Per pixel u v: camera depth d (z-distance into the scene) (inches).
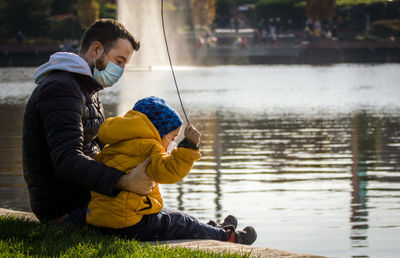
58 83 164.1
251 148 529.3
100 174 158.1
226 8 3580.2
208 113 821.2
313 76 1612.9
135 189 160.2
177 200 348.2
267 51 2672.2
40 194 175.9
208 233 178.7
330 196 350.6
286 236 275.1
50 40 2792.8
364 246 257.9
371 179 396.5
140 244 162.9
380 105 927.0
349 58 2549.2
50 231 170.2
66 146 160.7
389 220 297.7
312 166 446.0
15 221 182.7
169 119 165.3
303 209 323.0
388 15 3009.4
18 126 671.1
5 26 2829.7
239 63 2377.0
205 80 1499.8
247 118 761.6
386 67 2012.8
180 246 160.7
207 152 511.5
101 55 170.2
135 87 1285.7
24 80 1486.2
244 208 327.0
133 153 161.3
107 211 164.2
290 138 588.7
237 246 165.6
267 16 3260.3
